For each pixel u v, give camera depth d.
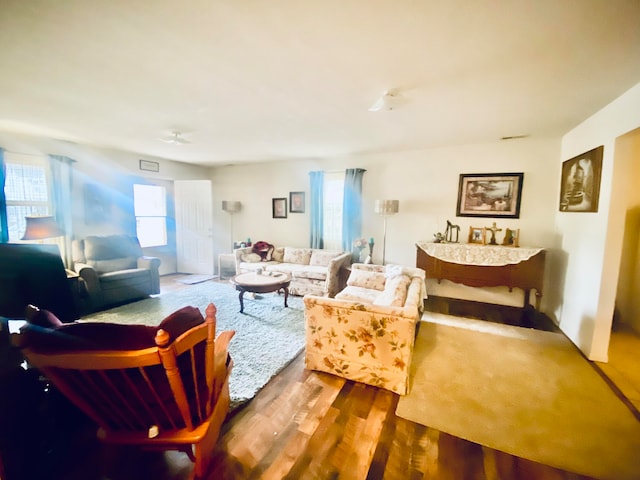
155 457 1.49
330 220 5.18
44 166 3.88
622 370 2.35
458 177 4.16
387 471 1.41
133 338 1.08
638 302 3.13
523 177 3.79
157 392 1.18
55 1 1.26
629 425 1.73
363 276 3.66
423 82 2.10
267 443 1.57
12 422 1.18
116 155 4.71
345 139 3.81
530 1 1.26
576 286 2.92
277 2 1.28
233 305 3.88
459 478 1.38
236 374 2.22
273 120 3.03
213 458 1.46
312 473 1.39
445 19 1.40
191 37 1.57
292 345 2.71
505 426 1.72
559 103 2.46
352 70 1.93
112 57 1.79
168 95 2.38
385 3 1.29
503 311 3.78
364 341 2.10
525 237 3.83
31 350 0.97
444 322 3.38
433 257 3.96
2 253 1.69
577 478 1.39
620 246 2.40
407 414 1.82
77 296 3.41
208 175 6.36
